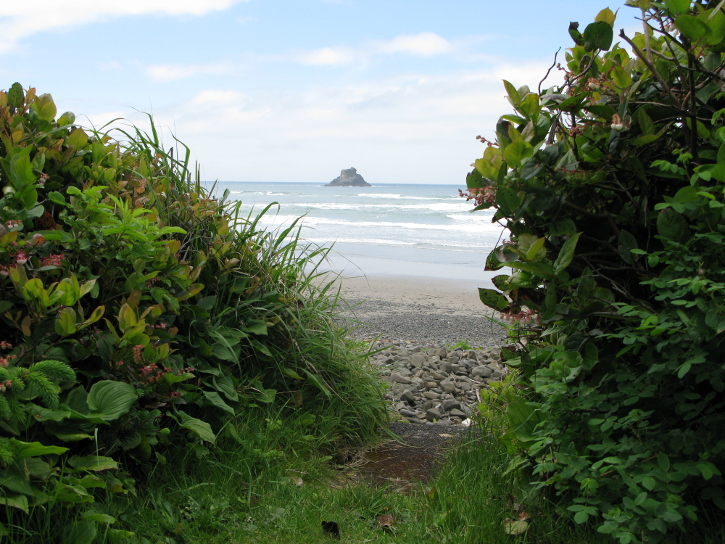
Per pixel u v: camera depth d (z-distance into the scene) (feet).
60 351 8.36
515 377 11.85
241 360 12.43
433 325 32.35
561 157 8.85
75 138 10.82
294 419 12.24
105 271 9.59
